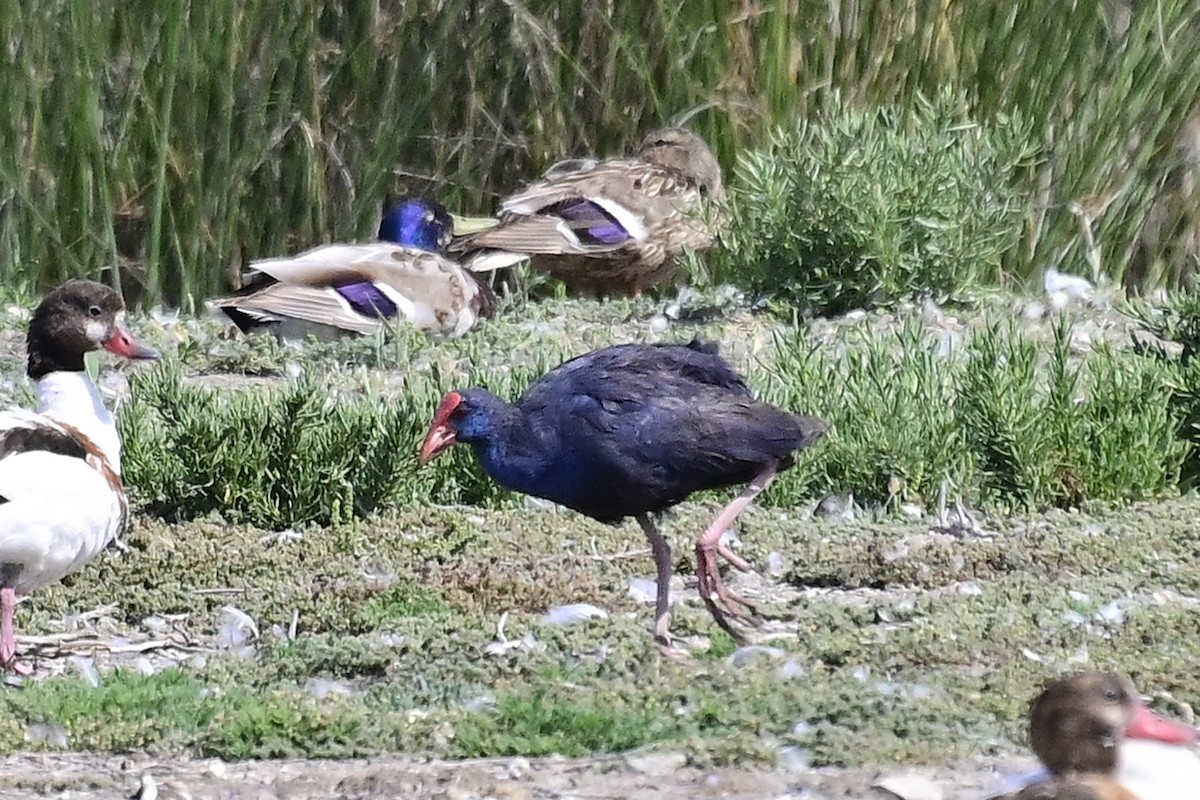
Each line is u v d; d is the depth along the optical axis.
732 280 18.77
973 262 18.30
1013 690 9.16
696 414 10.28
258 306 17.30
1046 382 14.98
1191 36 19.72
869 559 11.62
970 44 19.66
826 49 19.66
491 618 10.77
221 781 8.30
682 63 19.61
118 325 11.00
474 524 12.59
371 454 13.36
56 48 19.14
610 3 19.70
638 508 10.39
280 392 13.60
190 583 11.56
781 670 9.67
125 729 8.84
